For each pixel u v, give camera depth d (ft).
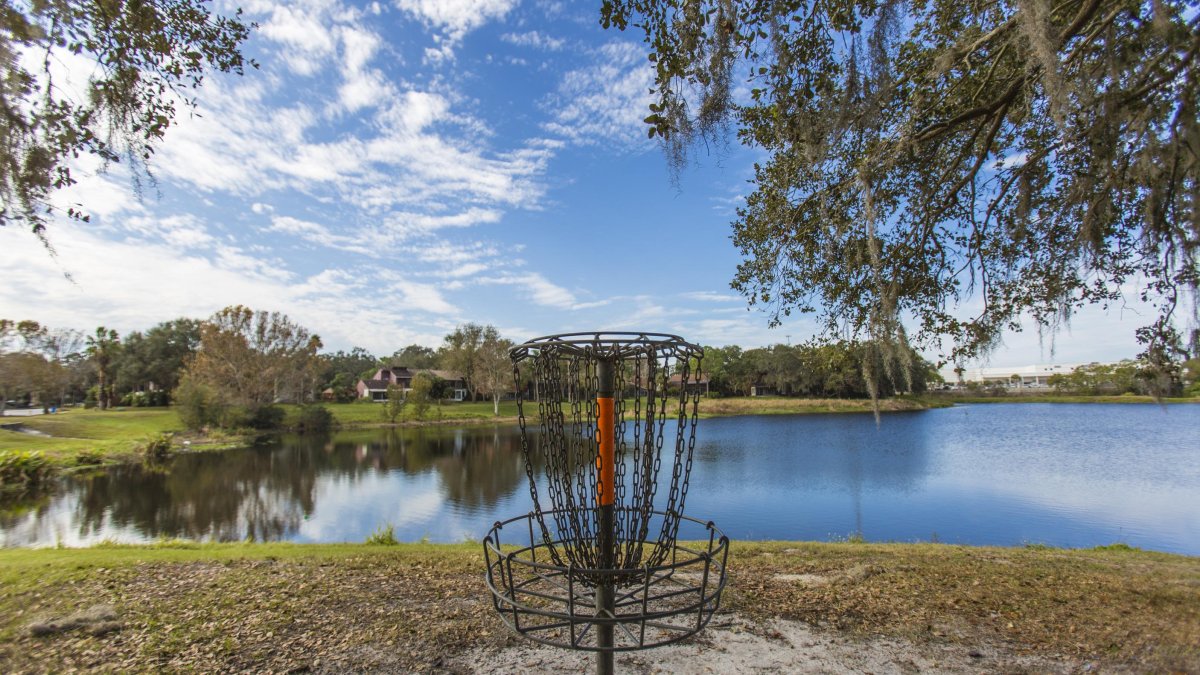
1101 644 12.86
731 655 12.84
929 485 68.39
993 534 45.47
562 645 6.86
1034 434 130.11
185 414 142.72
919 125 20.31
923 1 19.79
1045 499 59.11
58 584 17.34
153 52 19.72
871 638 13.65
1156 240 16.05
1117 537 44.19
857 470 80.69
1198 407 231.30
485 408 234.58
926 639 13.52
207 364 154.71
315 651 13.06
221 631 14.06
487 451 116.06
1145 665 11.82
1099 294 20.17
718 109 15.56
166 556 21.27
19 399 205.16
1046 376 274.77
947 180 22.50
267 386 165.27
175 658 12.63
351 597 16.48
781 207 22.70
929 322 22.77
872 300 21.11
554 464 8.16
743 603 15.97
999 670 11.93
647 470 8.14
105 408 219.20
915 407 226.79
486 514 56.85
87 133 18.92
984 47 18.20
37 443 107.55
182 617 14.85
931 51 19.95
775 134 20.56
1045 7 13.57
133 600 16.05
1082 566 19.40
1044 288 20.40
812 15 16.43
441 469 90.33
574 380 8.12
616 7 15.15
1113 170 16.51
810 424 165.99
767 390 255.91
